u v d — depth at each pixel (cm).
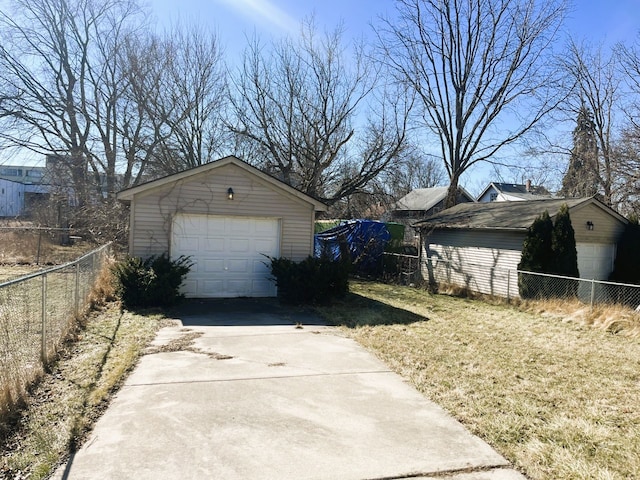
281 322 812
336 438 359
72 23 2130
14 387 397
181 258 986
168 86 2141
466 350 658
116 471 299
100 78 2189
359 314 911
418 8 2094
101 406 407
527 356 638
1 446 326
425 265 1703
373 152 2064
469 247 1515
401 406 431
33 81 2083
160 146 2173
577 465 325
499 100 2108
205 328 744
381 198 2150
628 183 1933
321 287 995
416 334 752
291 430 371
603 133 2433
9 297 573
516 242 1334
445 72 2169
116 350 589
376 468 313
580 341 748
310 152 2012
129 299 885
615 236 1464
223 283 1041
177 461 315
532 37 2011
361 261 1734
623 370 583
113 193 2075
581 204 1359
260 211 1054
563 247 1202
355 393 463
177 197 989
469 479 303
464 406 436
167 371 515
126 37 2150
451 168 2241
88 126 2216
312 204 1098
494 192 4072
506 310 1080
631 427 398
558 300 1066
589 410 437
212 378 496
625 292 1190
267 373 521
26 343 482
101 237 1802
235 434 360
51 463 305
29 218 2727
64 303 685
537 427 391
